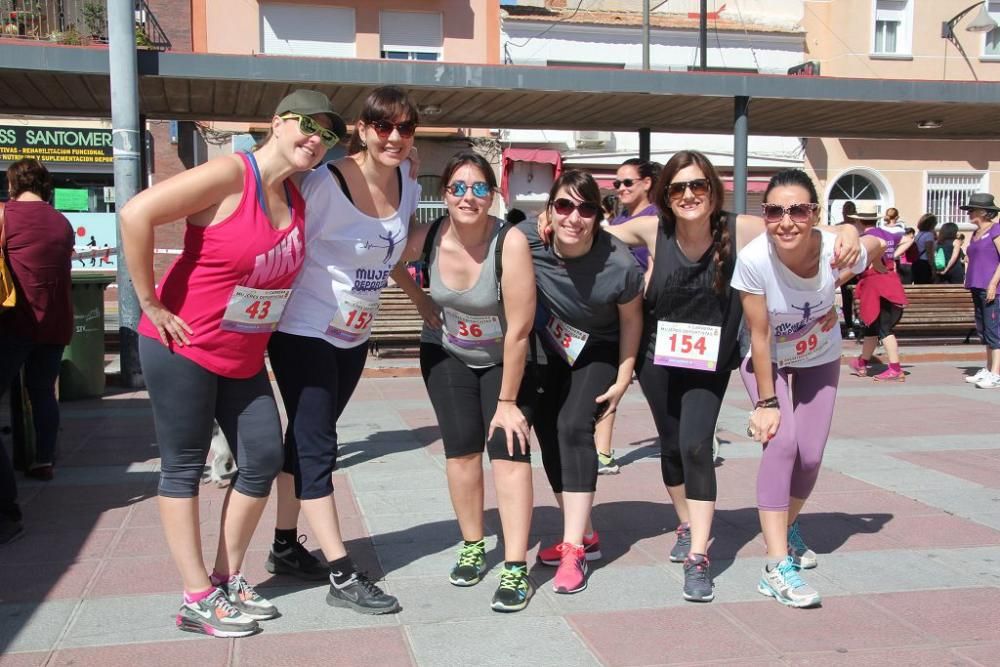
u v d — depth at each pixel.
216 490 5.41
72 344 8.38
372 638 3.39
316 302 3.64
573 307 3.80
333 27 19.53
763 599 3.80
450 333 3.86
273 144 3.26
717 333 3.80
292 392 3.66
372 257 3.65
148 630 3.44
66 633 3.40
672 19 22.03
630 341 3.90
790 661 3.21
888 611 3.67
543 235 3.79
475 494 3.97
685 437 3.87
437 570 4.13
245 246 3.19
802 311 3.73
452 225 3.67
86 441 6.75
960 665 3.18
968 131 15.16
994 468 6.12
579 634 3.44
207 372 3.31
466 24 20.27
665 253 3.84
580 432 3.92
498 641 3.38
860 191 23.17
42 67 9.20
